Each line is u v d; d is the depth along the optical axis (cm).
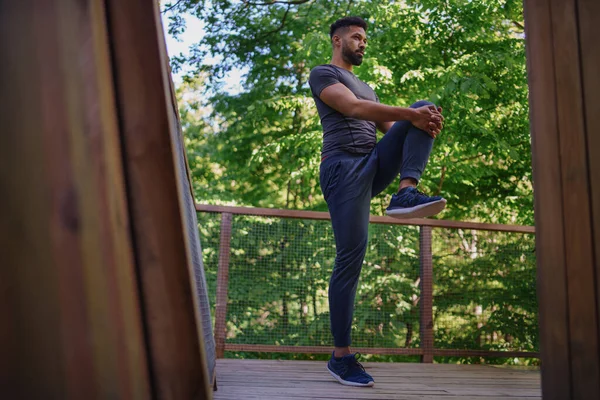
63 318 86
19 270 86
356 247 240
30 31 90
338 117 248
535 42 117
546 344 110
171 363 91
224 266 371
